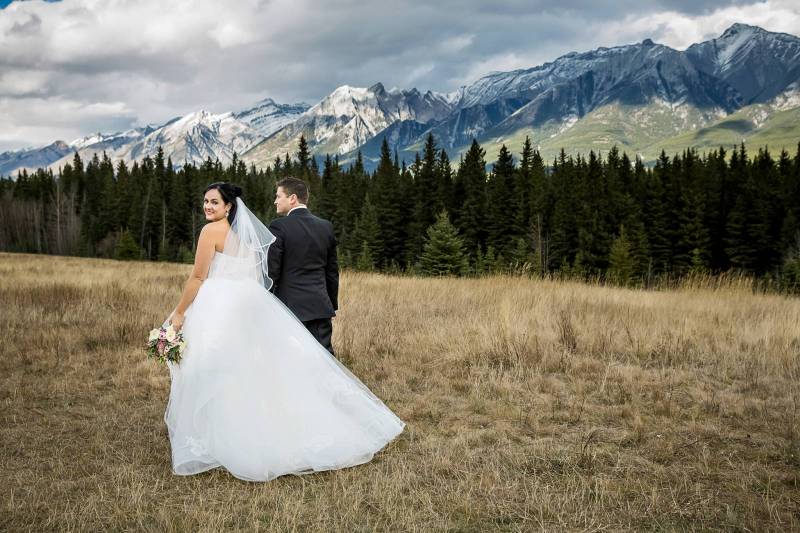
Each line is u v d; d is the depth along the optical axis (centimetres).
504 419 535
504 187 5797
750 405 553
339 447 436
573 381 645
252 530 335
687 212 5812
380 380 673
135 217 8069
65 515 347
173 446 429
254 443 414
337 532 333
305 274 507
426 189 6325
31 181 10069
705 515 350
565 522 343
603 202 5997
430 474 416
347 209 7181
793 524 337
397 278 1738
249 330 436
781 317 944
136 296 1270
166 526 336
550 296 1158
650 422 518
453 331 859
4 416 536
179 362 441
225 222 462
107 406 575
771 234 5631
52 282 1565
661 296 1272
